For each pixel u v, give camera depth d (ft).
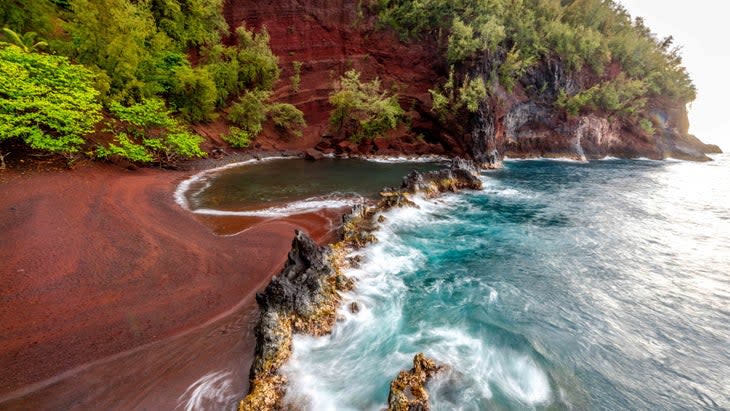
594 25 189.67
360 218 51.75
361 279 35.09
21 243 32.42
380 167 101.65
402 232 50.55
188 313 27.09
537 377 23.08
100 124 71.87
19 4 71.92
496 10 133.49
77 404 18.51
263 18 133.80
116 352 22.40
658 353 26.04
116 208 45.55
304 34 138.82
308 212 54.80
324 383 21.49
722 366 24.79
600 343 26.96
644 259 43.27
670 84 193.47
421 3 139.33
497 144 133.18
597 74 166.30
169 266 33.22
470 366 23.40
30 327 23.38
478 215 60.80
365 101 128.57
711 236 51.85
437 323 28.60
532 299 33.09
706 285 36.68
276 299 25.99
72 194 46.42
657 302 33.27
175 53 103.55
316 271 30.91
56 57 61.05
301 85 136.77
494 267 40.04
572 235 51.37
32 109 55.57
